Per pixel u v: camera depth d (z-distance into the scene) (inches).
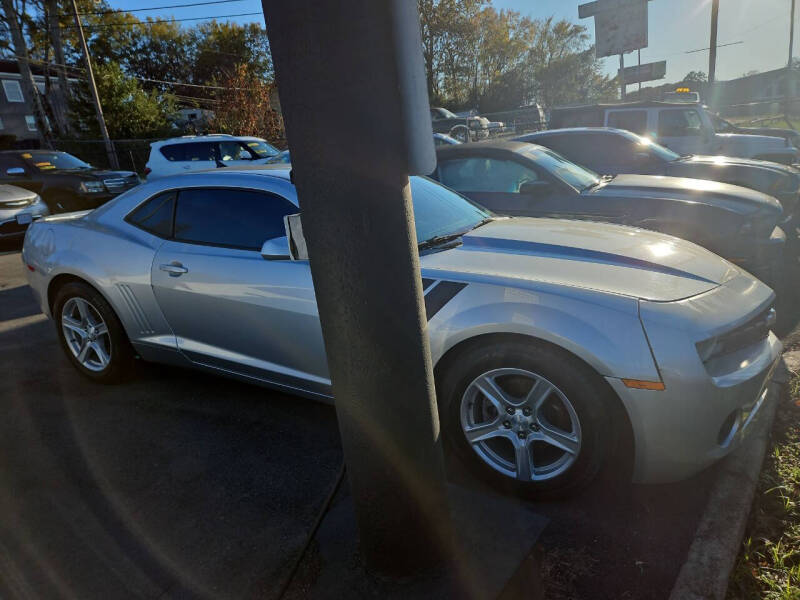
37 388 157.4
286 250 111.5
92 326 155.1
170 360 146.6
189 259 133.0
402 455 69.5
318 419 134.6
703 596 76.8
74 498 107.8
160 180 146.2
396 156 59.4
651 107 394.6
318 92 57.1
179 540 95.3
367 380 65.8
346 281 62.5
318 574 82.8
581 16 1042.7
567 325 90.7
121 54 2132.1
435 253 116.3
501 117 1375.5
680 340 87.7
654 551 87.1
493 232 127.3
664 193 211.2
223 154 525.3
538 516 92.2
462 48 2244.1
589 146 293.1
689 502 97.6
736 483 98.4
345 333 64.6
